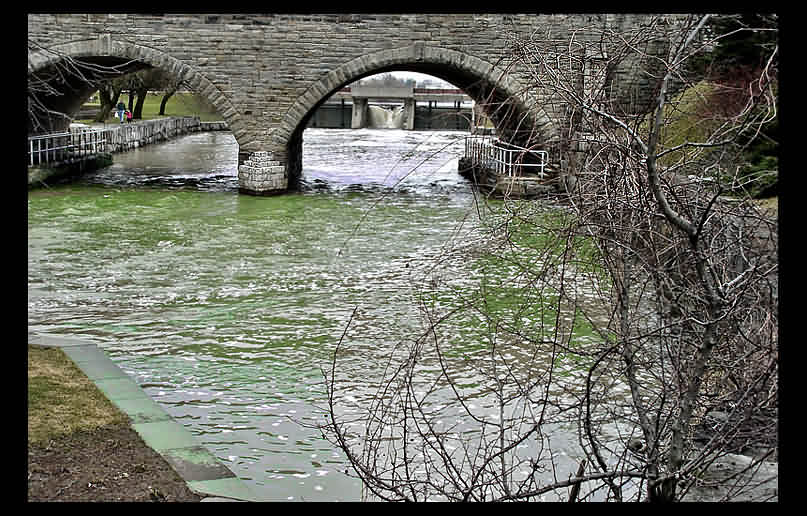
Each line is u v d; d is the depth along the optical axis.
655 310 8.85
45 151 35.34
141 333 15.12
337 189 35.50
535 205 8.44
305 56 33.03
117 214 27.78
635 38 7.71
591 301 14.41
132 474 8.20
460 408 11.46
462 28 32.22
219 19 32.81
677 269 7.45
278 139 33.50
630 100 7.91
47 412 9.58
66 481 7.94
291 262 21.08
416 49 32.56
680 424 6.96
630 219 7.47
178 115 77.19
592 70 7.83
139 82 62.38
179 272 19.86
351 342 14.68
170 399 12.02
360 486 9.42
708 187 8.43
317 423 11.11
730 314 6.98
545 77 8.13
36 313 16.23
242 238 24.14
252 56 33.09
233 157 49.47
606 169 7.45
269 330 15.39
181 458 8.65
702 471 7.43
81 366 11.35
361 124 80.62
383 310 16.64
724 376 7.73
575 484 7.35
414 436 10.54
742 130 6.83
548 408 11.22
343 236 24.56
